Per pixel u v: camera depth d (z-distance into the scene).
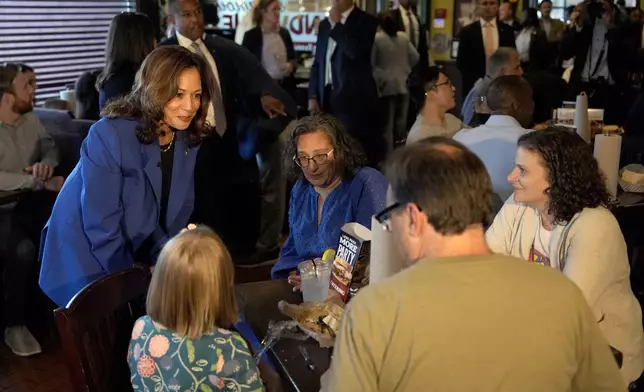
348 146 2.08
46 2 4.64
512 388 1.04
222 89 3.70
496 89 2.75
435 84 3.33
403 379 1.04
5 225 2.96
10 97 3.10
